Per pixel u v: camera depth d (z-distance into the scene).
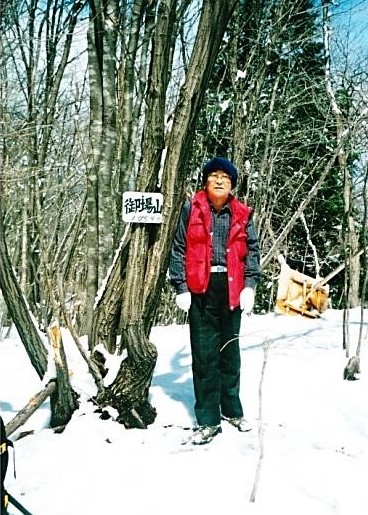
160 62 3.60
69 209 12.12
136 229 3.65
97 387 3.75
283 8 10.93
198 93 3.61
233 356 3.75
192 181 11.31
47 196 11.20
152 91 3.63
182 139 3.62
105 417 3.70
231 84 11.03
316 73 12.59
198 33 3.56
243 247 3.69
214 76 11.97
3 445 2.50
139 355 3.64
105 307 3.89
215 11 3.49
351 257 5.92
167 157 3.65
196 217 3.63
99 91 5.14
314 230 17.05
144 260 3.66
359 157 10.79
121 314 3.75
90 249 5.03
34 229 9.71
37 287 9.57
